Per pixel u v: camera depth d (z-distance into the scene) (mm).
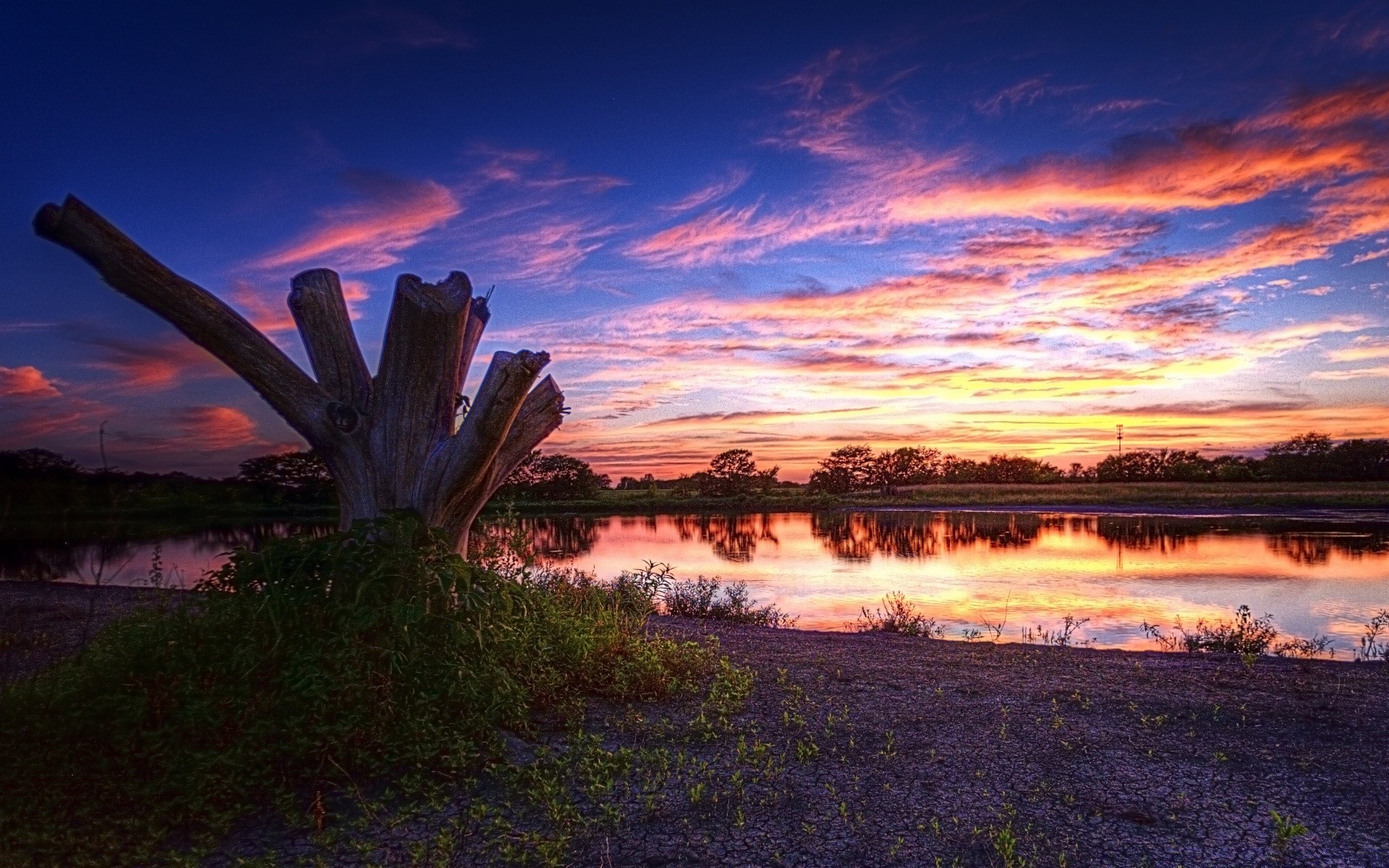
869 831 4133
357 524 5281
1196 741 5520
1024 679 7289
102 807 4156
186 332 5336
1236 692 6801
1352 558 19172
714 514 49250
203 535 24531
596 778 4594
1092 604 13211
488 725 4957
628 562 20312
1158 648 9750
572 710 5895
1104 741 5496
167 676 4723
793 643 9078
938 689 6898
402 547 5215
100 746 4500
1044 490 62062
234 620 4930
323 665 4668
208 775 4199
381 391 5848
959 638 10391
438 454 5746
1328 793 4609
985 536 28625
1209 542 24250
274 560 4988
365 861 3826
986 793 4617
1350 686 7035
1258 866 3783
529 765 4840
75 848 3828
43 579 15453
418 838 4039
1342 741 5527
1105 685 7062
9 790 4148
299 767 4633
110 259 4992
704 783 4742
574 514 49406
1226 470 73875
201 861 3828
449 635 5047
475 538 7539
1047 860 3826
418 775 4535
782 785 4723
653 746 5344
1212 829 4160
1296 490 53344
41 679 5395
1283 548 22219
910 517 42781
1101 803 4477
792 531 32781
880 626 11305
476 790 4590
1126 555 20922
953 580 16406
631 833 4117
